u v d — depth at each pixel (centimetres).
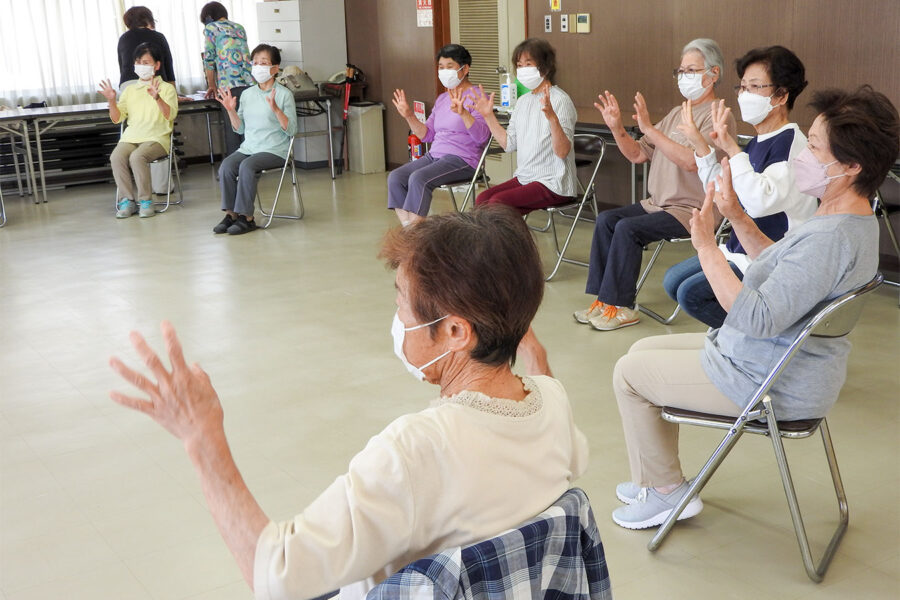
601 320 440
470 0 793
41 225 715
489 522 119
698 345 259
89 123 843
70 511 286
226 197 675
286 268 570
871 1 495
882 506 272
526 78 505
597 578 133
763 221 340
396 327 133
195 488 298
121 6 962
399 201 605
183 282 545
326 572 111
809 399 229
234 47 873
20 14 920
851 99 220
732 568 245
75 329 463
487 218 125
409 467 113
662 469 258
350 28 942
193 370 118
